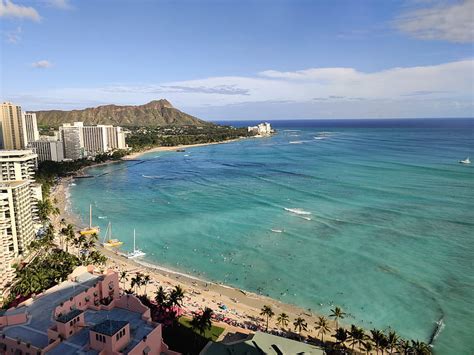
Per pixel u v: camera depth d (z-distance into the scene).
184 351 78.06
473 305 100.12
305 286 113.31
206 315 82.56
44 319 71.50
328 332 89.62
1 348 65.00
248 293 110.06
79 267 89.81
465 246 135.62
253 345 72.00
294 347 71.12
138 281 105.25
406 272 118.81
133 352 59.62
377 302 103.56
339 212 179.62
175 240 153.12
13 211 126.62
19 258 126.50
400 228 154.88
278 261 130.50
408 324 93.31
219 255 137.25
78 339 62.75
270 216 179.12
